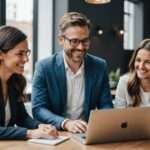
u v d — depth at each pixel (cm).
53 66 224
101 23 676
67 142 172
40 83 223
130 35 877
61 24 212
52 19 560
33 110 220
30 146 163
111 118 167
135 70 245
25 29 517
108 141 174
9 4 474
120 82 258
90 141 168
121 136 176
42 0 549
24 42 184
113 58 729
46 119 208
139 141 181
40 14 548
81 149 160
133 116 173
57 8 564
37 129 184
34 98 221
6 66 189
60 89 223
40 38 550
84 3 611
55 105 225
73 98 227
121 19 752
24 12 512
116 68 739
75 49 208
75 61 219
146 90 248
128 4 862
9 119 205
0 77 196
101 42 682
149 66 237
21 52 183
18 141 173
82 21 206
